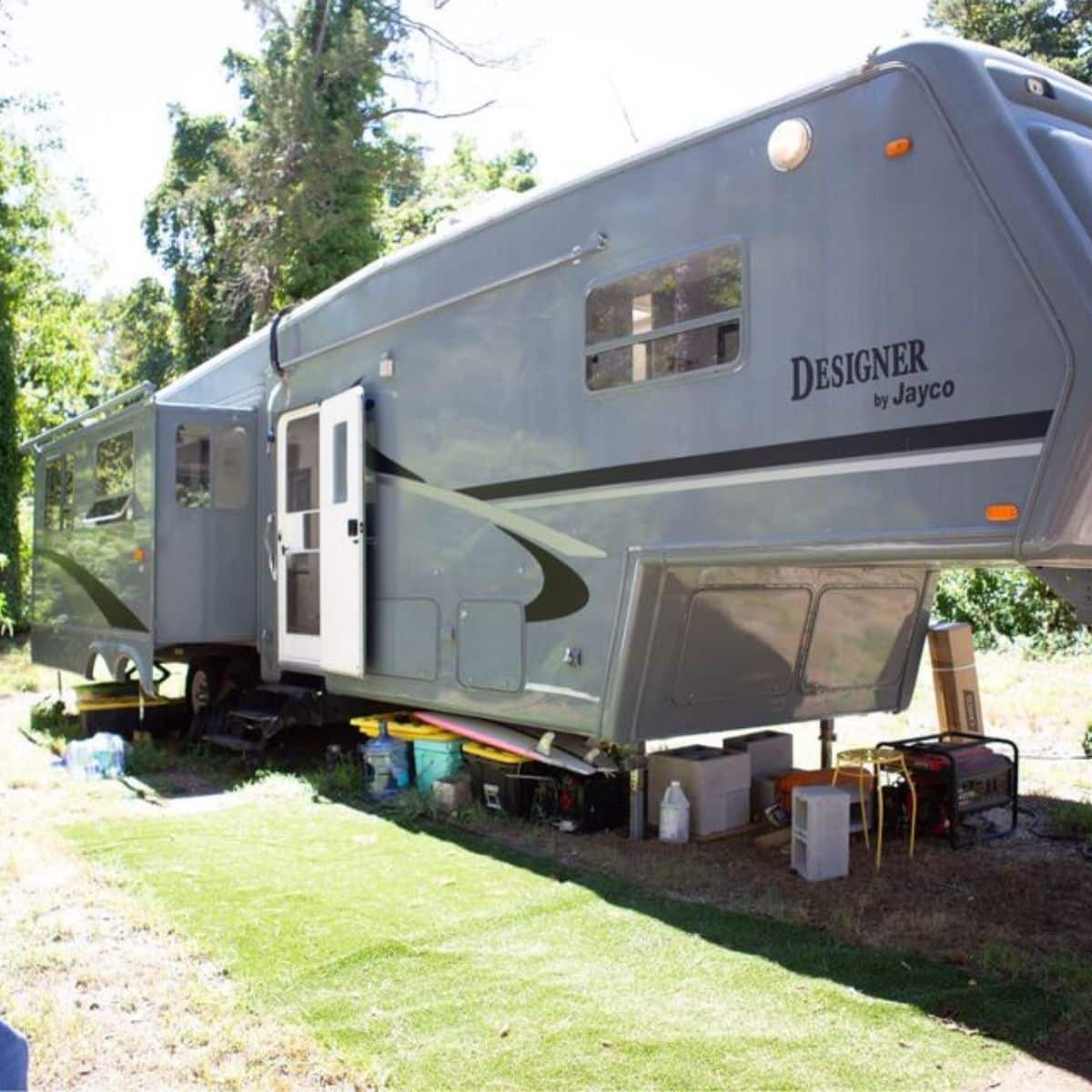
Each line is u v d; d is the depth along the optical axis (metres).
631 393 4.71
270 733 7.09
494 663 5.45
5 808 5.98
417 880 4.62
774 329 4.16
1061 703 8.95
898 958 3.73
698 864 4.81
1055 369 3.35
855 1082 2.89
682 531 4.50
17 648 15.62
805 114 4.09
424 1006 3.36
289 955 3.76
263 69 22.19
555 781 5.47
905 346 3.74
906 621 5.77
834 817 4.64
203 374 8.60
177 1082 2.92
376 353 6.29
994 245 3.51
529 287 5.23
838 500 3.94
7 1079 1.69
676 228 4.55
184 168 25.02
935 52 3.72
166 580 7.34
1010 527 3.44
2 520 18.80
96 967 3.65
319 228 21.42
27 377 22.58
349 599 6.34
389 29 22.03
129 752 7.44
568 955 3.77
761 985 3.51
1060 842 5.24
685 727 5.04
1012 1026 3.20
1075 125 3.87
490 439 5.46
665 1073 2.96
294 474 7.11
